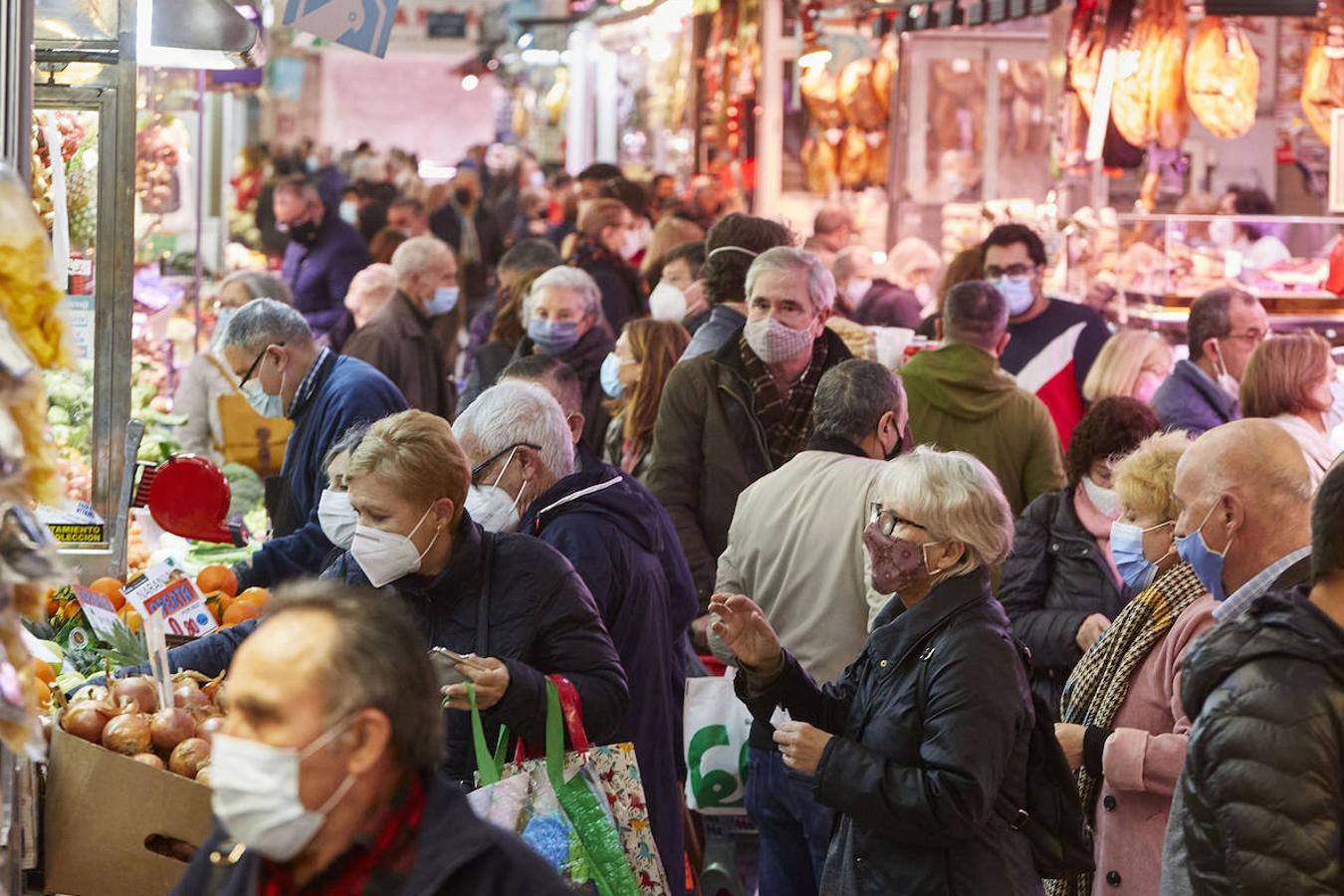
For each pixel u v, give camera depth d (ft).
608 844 27.96
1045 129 91.97
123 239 43.21
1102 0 69.00
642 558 36.60
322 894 18.84
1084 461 41.57
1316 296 65.05
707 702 39.68
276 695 18.04
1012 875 29.17
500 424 35.94
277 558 43.37
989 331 50.78
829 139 99.04
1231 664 23.13
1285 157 82.89
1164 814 31.89
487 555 30.63
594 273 80.48
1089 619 40.09
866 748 29.22
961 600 29.35
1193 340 54.90
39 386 19.11
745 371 46.93
